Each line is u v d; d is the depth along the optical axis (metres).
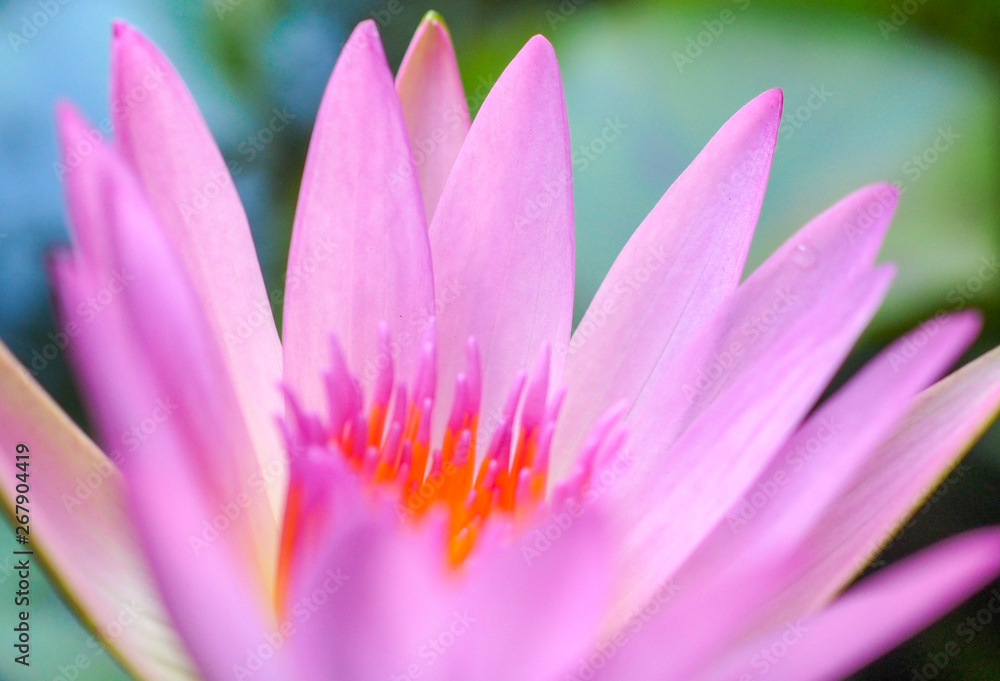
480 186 0.37
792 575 0.35
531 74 0.37
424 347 0.36
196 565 0.33
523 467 0.36
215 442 0.35
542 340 0.37
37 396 0.35
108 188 0.33
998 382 0.35
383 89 0.36
